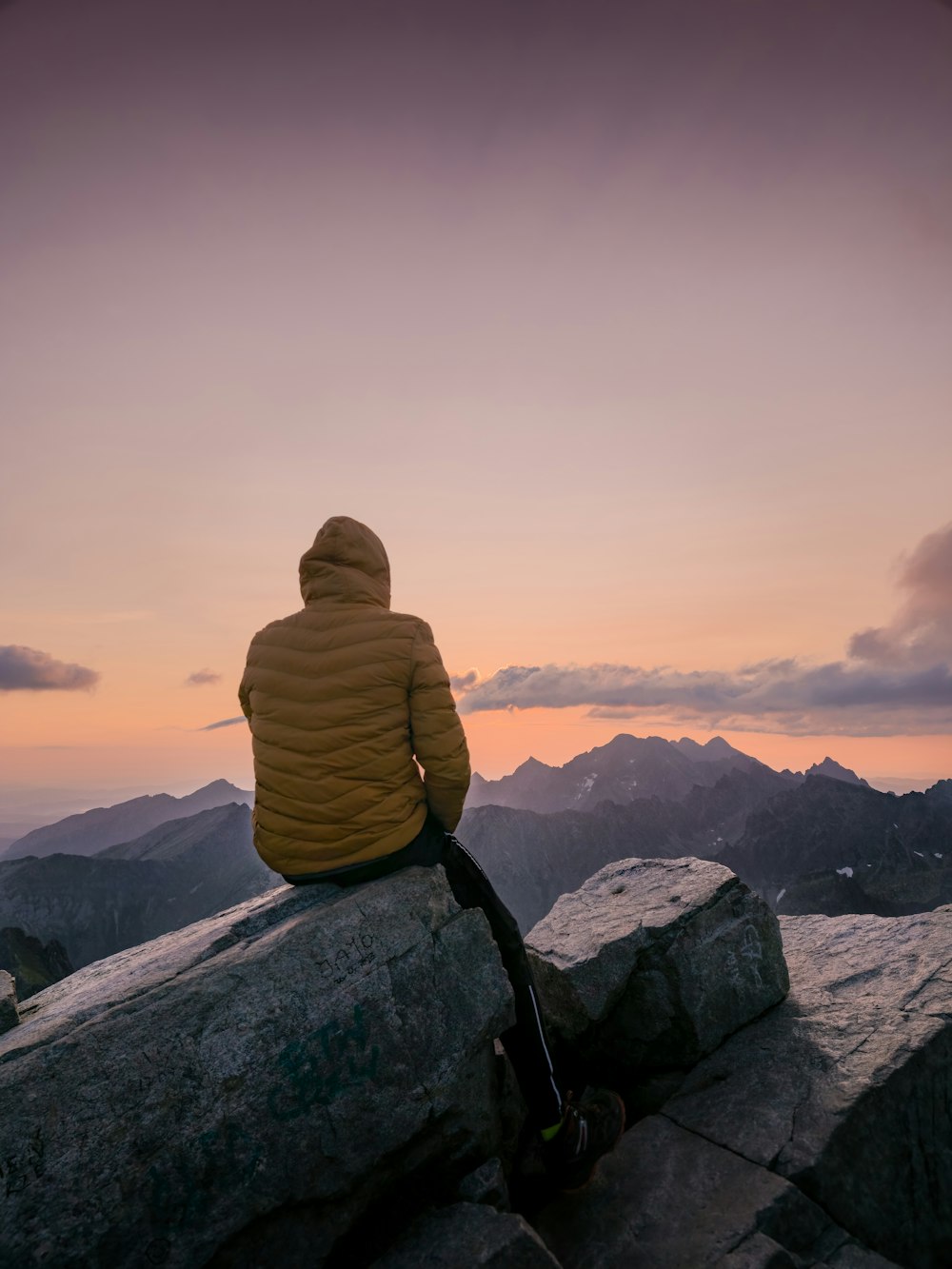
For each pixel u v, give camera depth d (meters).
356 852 1.69
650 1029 2.28
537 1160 1.89
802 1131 1.81
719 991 2.28
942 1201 1.79
